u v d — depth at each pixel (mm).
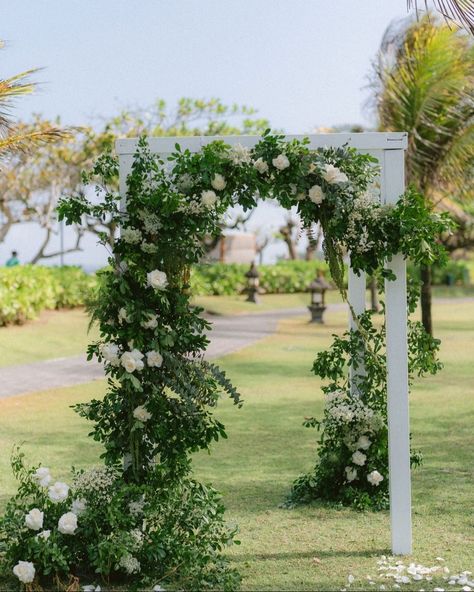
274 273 33031
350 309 5535
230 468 7074
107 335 4555
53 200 22281
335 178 4367
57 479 6660
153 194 4270
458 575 4352
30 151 8367
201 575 4250
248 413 9914
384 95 12344
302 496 6016
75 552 4309
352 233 4469
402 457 4734
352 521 5449
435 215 4523
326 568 4512
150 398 4387
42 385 12039
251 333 20016
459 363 14359
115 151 4566
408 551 4738
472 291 35531
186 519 4477
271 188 4492
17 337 16500
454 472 6832
